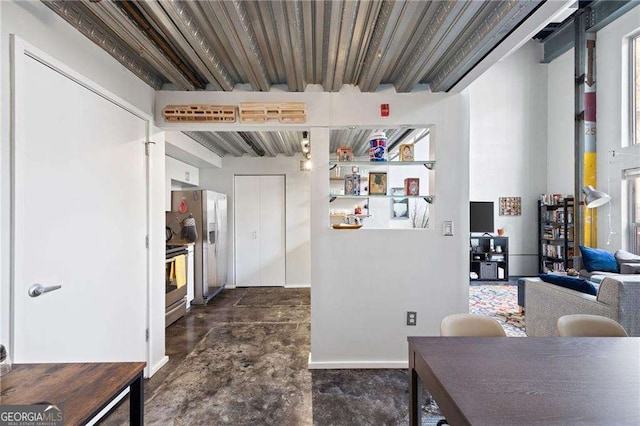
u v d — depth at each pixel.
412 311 2.61
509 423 0.87
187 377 2.45
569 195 6.14
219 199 5.12
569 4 1.47
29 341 1.45
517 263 6.68
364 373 2.50
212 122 2.55
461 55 2.03
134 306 2.30
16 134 1.38
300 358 2.78
